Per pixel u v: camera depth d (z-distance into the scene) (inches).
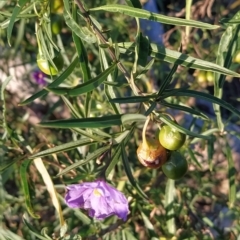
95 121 9.8
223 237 19.4
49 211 22.2
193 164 20.7
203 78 19.7
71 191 11.5
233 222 21.8
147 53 11.8
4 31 22.4
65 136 23.8
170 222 17.6
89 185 10.9
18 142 16.1
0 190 17.7
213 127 18.1
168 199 17.6
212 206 23.2
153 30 24.0
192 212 19.4
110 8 11.5
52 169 21.3
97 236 17.1
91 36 11.7
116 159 11.0
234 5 21.8
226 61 13.5
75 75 20.1
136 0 11.9
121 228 17.4
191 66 11.5
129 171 11.5
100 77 10.8
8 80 14.1
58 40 17.6
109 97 12.4
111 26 21.1
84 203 11.6
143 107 12.8
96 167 16.7
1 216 18.8
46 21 12.7
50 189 14.7
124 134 11.0
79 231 17.1
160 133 11.6
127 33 22.2
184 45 18.2
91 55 21.5
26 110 25.9
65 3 11.2
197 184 22.5
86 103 12.6
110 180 16.8
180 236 18.5
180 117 23.1
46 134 23.5
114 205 11.3
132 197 17.9
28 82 27.5
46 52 12.7
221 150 21.6
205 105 27.4
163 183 21.1
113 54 11.7
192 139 17.9
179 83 21.1
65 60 20.1
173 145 11.4
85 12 11.8
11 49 23.5
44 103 26.4
